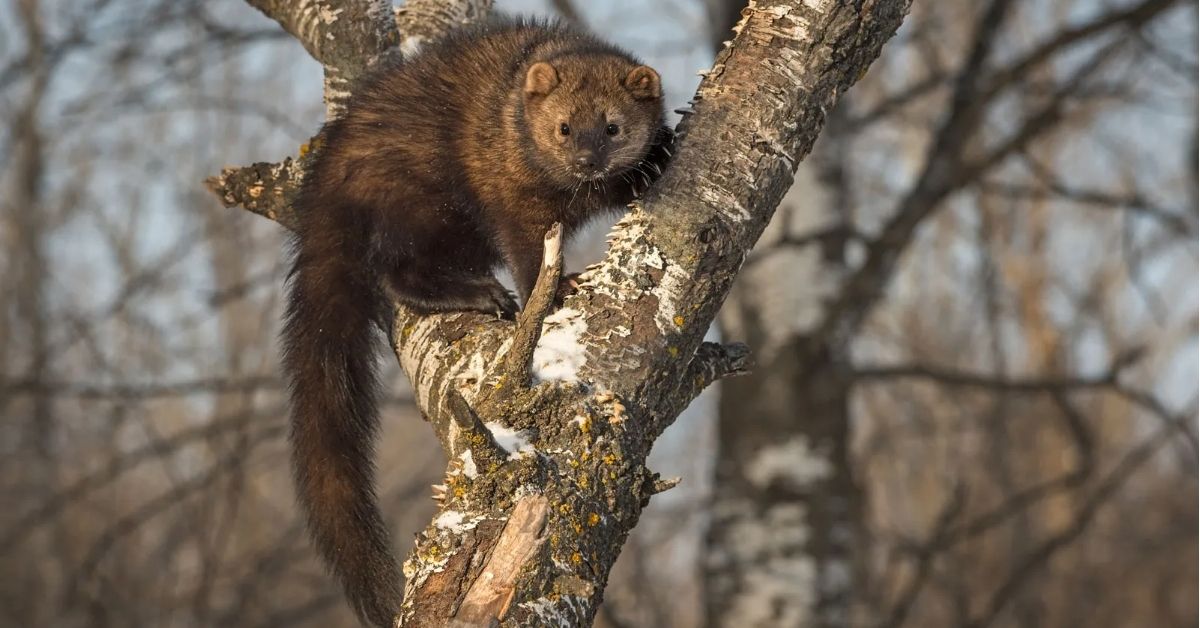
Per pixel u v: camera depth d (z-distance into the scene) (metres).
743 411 13.00
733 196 5.48
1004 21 13.13
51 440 21.59
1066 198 12.87
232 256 21.47
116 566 18.62
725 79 5.68
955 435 25.42
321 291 7.49
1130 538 29.08
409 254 7.82
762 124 5.55
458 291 7.34
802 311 12.91
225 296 13.58
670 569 21.78
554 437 4.95
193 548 19.88
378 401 7.39
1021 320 30.67
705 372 5.73
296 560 16.55
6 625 19.42
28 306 24.05
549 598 4.59
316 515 6.82
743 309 13.20
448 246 8.16
